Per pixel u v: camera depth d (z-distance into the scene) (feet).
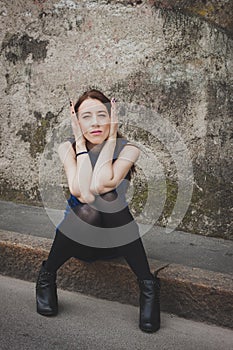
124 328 8.13
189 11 9.89
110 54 10.76
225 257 9.46
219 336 7.99
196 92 10.16
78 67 11.07
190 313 8.39
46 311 8.33
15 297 8.95
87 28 10.84
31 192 11.92
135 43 10.50
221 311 8.18
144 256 8.16
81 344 7.69
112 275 8.80
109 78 10.85
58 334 7.93
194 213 10.52
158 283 8.24
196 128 10.27
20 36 11.42
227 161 10.08
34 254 9.34
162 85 10.43
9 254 9.55
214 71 9.93
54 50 11.20
